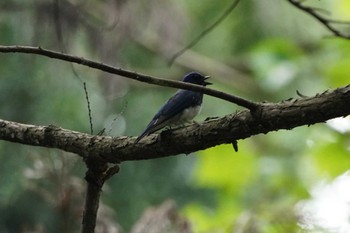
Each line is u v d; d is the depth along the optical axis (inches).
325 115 220.7
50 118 534.3
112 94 466.3
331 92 219.8
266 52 521.7
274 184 494.3
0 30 497.7
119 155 264.2
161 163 596.1
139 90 601.0
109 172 270.8
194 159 601.0
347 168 461.1
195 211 431.5
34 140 286.4
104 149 265.9
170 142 251.3
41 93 534.9
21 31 494.0
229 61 689.0
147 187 589.0
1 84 533.0
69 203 362.3
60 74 532.4
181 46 520.1
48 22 446.3
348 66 470.6
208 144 245.4
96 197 271.3
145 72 641.6
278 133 526.0
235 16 656.4
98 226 354.3
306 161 491.8
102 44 453.7
